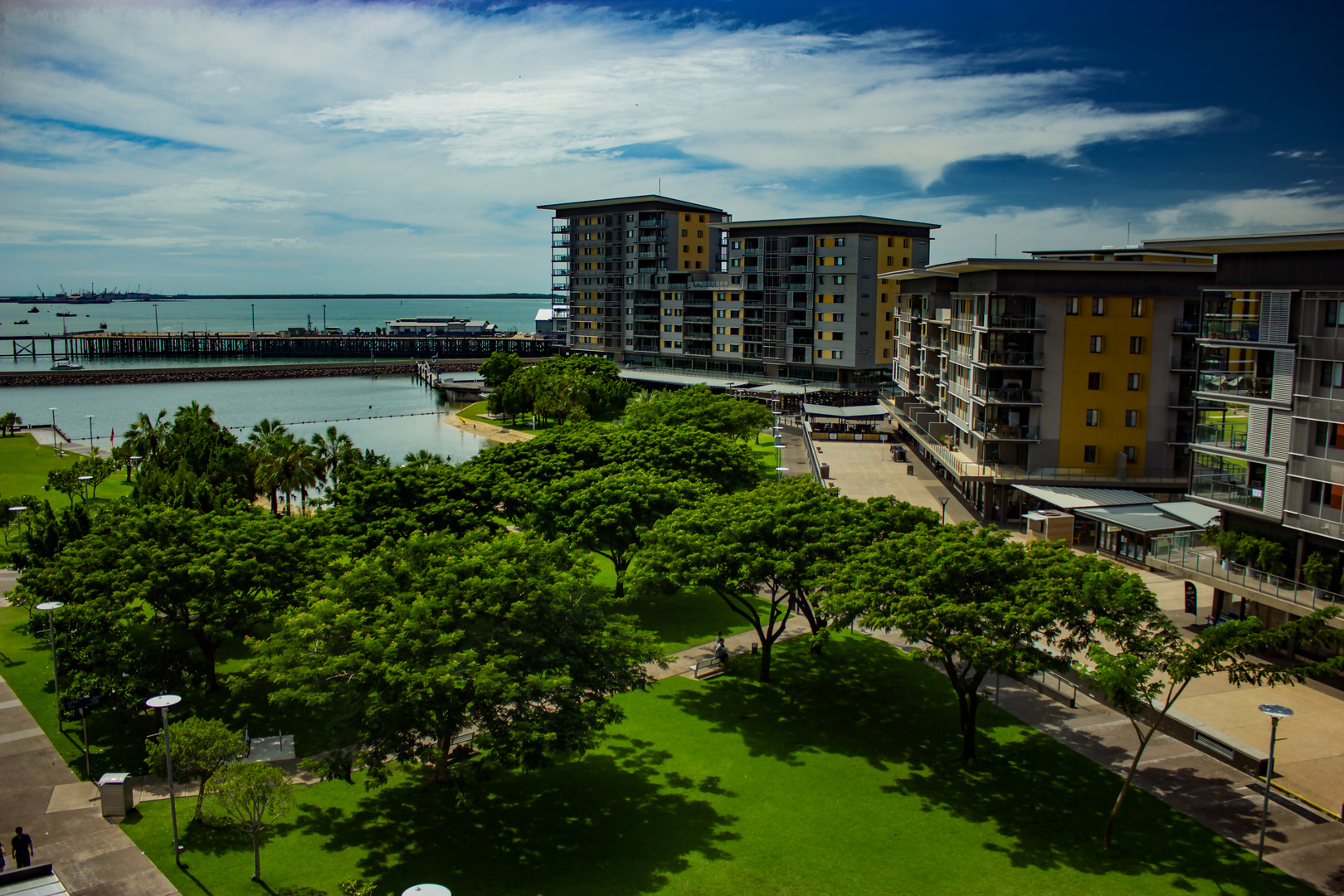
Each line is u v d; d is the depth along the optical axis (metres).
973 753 39.09
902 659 50.81
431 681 30.36
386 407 188.25
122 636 39.50
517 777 37.06
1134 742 40.53
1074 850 31.77
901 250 162.12
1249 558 50.06
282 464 83.62
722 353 184.62
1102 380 81.31
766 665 47.56
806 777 37.28
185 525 45.84
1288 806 34.78
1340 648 45.91
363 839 32.34
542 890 29.06
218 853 31.31
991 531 41.94
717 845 31.97
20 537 68.25
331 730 34.03
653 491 59.38
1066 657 35.12
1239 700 44.19
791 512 46.09
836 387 161.50
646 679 37.84
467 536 41.72
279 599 43.12
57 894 26.75
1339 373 44.50
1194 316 80.25
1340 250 44.16
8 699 44.88
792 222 164.00
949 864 30.83
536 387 152.88
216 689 45.75
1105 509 71.75
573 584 36.66
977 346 85.50
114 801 33.50
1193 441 54.22
